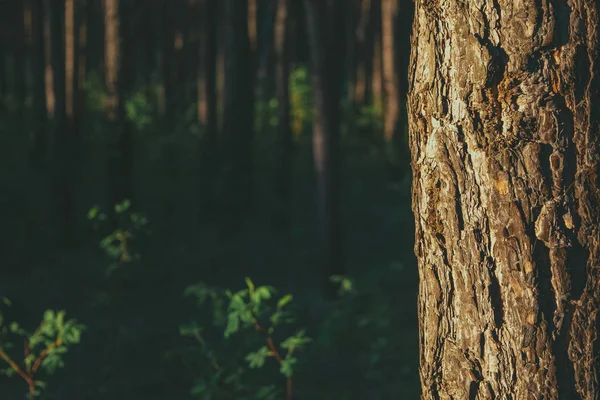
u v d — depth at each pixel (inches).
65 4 541.3
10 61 1109.7
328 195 378.6
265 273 439.5
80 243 469.1
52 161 472.4
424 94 100.6
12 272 412.5
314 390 262.1
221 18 818.2
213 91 542.0
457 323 99.3
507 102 94.1
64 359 293.7
